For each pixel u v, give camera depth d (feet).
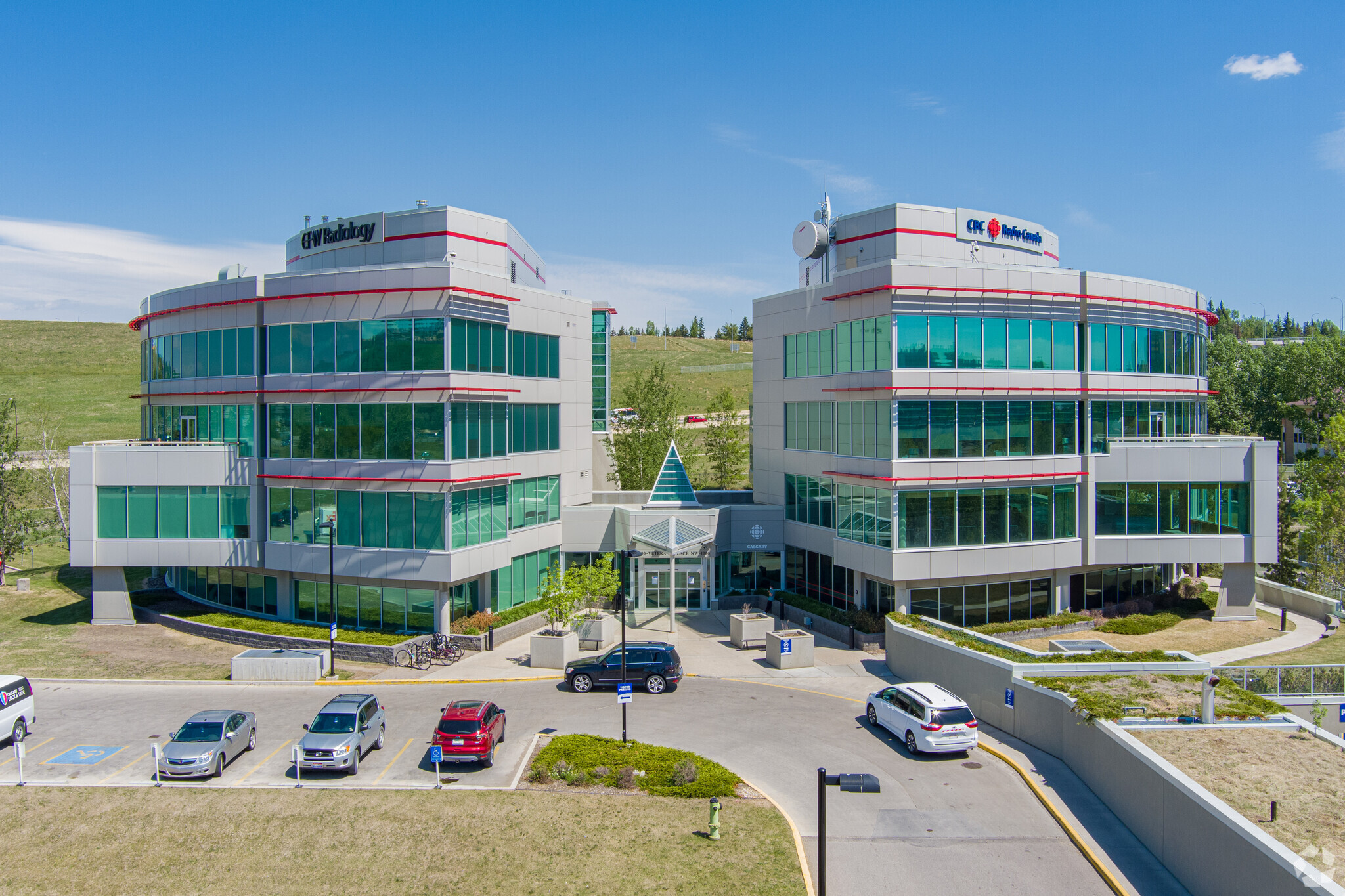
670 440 185.57
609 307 200.34
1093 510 130.41
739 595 149.48
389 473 121.70
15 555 171.63
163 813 70.95
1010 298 122.31
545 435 147.23
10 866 64.28
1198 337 150.30
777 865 63.10
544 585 128.88
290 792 74.38
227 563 133.28
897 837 68.03
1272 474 133.28
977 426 122.11
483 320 126.11
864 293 123.34
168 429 144.46
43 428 262.26
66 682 108.58
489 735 80.59
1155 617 132.98
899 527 119.65
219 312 133.49
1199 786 60.23
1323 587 150.92
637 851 65.05
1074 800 73.92
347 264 139.85
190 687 107.14
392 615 126.21
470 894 60.49
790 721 94.48
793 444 150.30
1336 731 87.25
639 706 99.66
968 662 96.73
